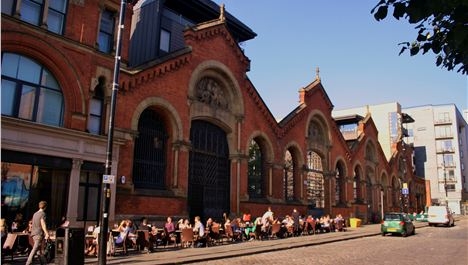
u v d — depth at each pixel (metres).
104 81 18.39
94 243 15.10
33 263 12.64
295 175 32.91
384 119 68.00
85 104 17.31
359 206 42.38
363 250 19.34
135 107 19.73
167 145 21.97
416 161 94.44
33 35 15.66
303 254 17.41
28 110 15.64
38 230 11.74
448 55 4.51
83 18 17.66
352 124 50.16
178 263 13.89
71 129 16.39
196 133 24.14
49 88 16.39
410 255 17.45
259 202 27.66
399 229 28.45
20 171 15.29
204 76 24.75
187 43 23.44
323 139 37.31
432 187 91.81
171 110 21.66
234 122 26.53
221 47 25.73
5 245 12.28
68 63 16.80
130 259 14.20
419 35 4.48
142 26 25.70
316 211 34.91
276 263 14.44
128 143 19.22
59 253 11.17
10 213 14.88
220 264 14.04
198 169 23.91
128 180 19.00
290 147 32.44
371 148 48.31
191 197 23.12
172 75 22.03
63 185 16.69
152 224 19.73
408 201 59.72
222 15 26.20
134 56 25.42
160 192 20.66
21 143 14.72
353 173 41.75
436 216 43.50
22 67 15.60
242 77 27.45
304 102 34.41
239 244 20.39
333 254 17.50
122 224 16.34
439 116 94.25
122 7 13.95
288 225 25.50
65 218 16.09
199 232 18.94
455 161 91.06
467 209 90.31
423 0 3.81
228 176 26.11
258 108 28.78
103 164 17.64
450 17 4.07
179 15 27.14
